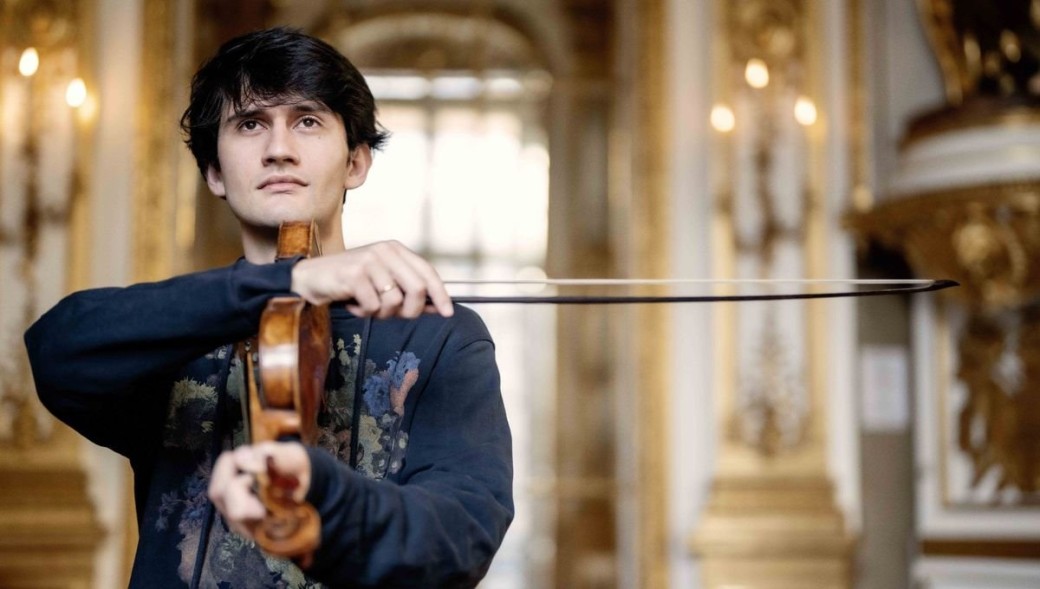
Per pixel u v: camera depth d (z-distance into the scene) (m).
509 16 5.94
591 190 5.98
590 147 5.96
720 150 5.15
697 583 5.01
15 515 4.69
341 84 1.46
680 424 5.17
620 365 5.55
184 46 5.25
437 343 1.36
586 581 5.58
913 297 5.24
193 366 1.39
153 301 1.15
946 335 5.18
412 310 1.06
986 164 4.79
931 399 5.16
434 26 5.93
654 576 5.07
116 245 4.97
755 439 5.02
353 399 1.35
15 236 4.83
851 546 4.94
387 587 1.02
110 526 4.80
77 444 4.79
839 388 5.14
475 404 1.34
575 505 5.74
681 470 5.14
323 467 0.96
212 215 5.43
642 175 5.31
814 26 5.21
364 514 1.00
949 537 5.09
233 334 1.13
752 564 4.97
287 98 1.41
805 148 5.15
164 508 1.34
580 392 6.05
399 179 6.11
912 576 5.14
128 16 5.08
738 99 5.18
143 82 5.04
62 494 4.73
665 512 5.11
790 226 5.11
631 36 5.59
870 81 5.32
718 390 5.04
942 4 5.21
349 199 6.18
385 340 1.37
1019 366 5.11
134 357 1.17
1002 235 4.71
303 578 1.31
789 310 5.08
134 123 5.02
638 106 5.37
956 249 4.77
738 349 5.07
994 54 5.11
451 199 6.11
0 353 4.77
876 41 5.36
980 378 5.13
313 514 0.93
